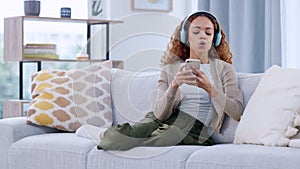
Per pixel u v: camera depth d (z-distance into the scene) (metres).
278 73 2.90
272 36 4.38
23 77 5.04
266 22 4.44
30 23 4.98
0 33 4.96
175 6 5.46
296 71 2.87
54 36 5.08
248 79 3.10
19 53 4.52
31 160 3.08
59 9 5.12
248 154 2.47
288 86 2.80
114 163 2.79
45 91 3.41
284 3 4.39
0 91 5.00
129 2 5.30
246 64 4.55
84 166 2.89
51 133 3.37
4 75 5.01
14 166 3.15
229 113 2.97
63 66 5.11
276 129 2.70
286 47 4.41
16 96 5.04
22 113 4.53
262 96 2.86
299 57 4.37
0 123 3.24
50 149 3.01
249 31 4.52
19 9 5.00
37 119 3.30
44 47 4.61
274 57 4.38
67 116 3.35
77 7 5.19
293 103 2.74
